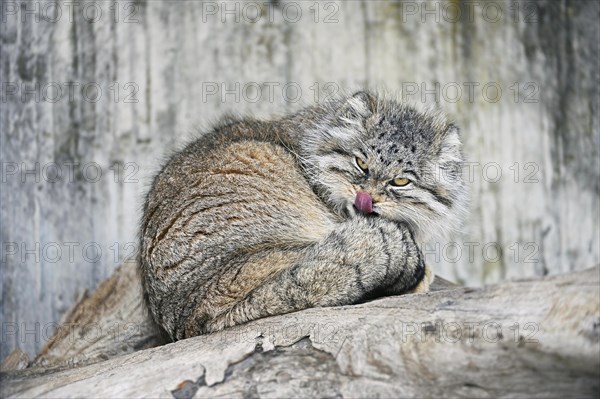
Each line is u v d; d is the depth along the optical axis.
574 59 14.38
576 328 5.34
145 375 6.20
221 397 5.80
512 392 5.34
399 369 5.68
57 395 6.23
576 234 14.48
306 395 5.68
